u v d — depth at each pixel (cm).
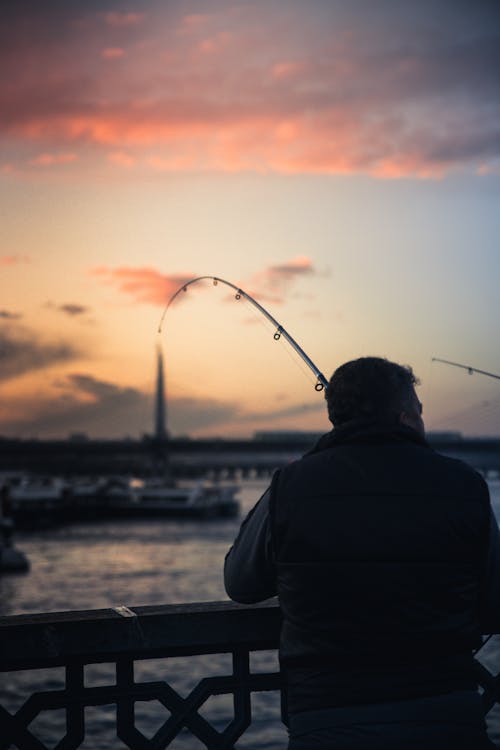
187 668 3275
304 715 233
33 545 10194
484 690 315
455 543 238
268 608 299
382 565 235
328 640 235
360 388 260
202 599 5803
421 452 252
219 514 16088
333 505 243
